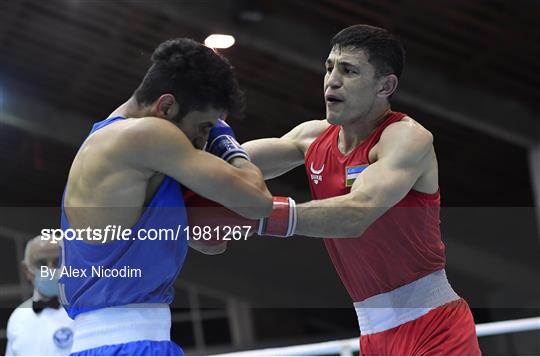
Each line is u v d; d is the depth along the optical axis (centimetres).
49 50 1108
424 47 873
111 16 978
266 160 260
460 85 927
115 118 197
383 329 236
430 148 225
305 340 1134
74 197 193
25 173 1388
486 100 931
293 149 263
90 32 1038
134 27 991
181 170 186
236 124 1123
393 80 229
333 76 227
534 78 892
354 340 288
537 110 950
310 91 1023
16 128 1272
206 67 192
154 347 185
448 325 229
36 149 1321
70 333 321
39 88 1212
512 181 1157
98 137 192
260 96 1055
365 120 233
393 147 220
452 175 1156
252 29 871
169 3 859
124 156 185
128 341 183
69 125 1243
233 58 970
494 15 787
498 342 711
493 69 897
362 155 230
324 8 837
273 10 869
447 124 1018
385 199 211
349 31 229
